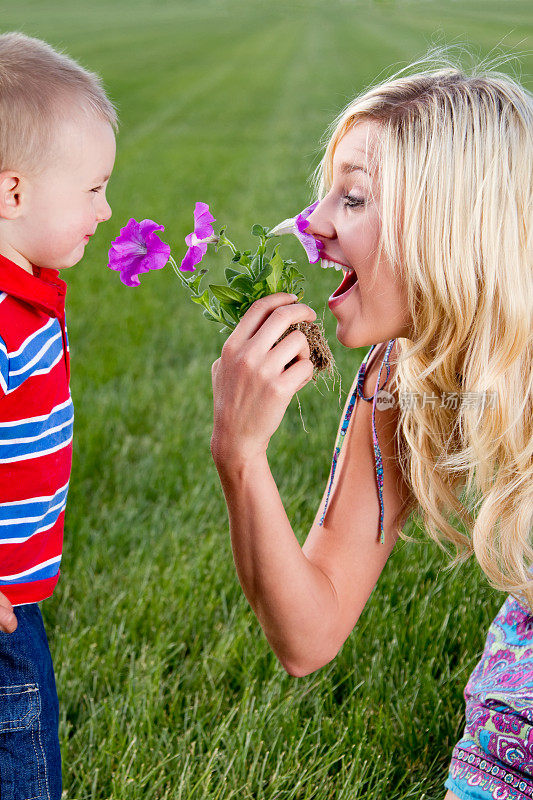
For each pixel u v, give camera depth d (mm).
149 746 2377
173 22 90375
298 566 1669
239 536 1646
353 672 2633
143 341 6383
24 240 1837
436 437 1803
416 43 48844
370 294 1626
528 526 1781
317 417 4707
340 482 1883
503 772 1638
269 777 2301
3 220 1818
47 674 1944
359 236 1582
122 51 51406
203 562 3205
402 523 1939
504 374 1643
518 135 1550
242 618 2934
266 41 62812
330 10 122250
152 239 1609
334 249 1655
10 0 115875
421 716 2490
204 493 3842
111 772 2289
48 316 1842
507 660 1782
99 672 2701
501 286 1563
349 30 70812
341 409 4672
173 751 2385
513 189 1532
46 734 1896
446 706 2516
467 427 1705
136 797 2170
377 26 73125
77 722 2543
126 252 1618
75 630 2922
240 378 1511
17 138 1739
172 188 13359
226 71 40469
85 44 54688
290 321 1521
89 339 6383
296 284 1685
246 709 2414
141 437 4727
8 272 1723
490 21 63938
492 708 1687
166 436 4547
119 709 2496
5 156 1746
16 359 1755
